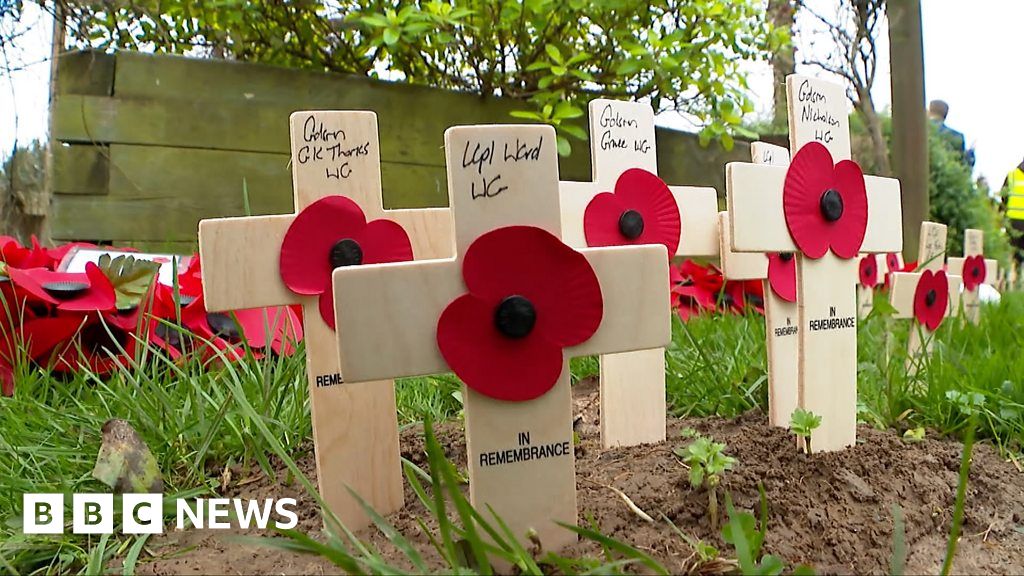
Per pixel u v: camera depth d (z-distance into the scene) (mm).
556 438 1103
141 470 1291
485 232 1049
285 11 3564
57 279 2146
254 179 3322
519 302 1049
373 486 1282
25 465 1462
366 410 1280
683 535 1121
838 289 1504
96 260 2488
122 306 2150
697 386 2080
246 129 3301
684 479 1322
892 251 1615
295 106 3359
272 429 1599
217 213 3277
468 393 1054
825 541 1176
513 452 1078
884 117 6824
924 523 1278
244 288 1243
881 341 2498
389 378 1016
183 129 3223
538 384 1077
